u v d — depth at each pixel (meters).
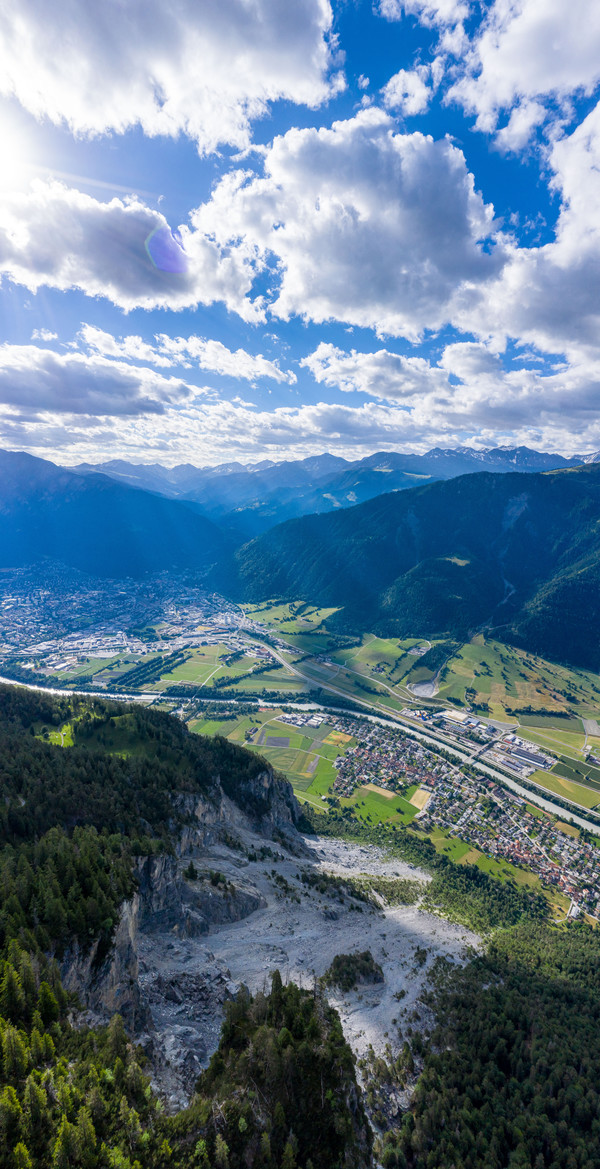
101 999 66.06
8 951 59.56
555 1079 90.06
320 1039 67.94
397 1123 78.69
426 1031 97.56
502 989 117.25
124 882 79.69
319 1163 53.97
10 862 75.00
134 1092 51.47
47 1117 43.62
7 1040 48.56
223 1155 47.84
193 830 130.50
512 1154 76.12
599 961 147.00
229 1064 61.66
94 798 115.06
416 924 145.88
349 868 185.25
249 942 104.31
